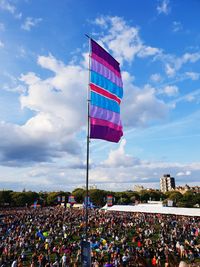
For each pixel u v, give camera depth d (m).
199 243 36.91
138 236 38.72
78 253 26.02
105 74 15.34
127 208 75.31
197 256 28.92
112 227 49.00
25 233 39.62
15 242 34.06
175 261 6.06
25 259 28.08
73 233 42.75
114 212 88.31
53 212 86.44
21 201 146.25
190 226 49.72
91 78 14.32
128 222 55.84
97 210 96.81
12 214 76.38
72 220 58.16
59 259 26.28
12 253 28.48
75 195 156.75
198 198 144.38
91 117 13.88
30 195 150.75
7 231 41.97
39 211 94.25
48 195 168.38
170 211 61.88
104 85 15.09
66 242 34.25
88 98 13.98
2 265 25.11
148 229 45.84
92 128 13.79
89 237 38.09
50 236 36.72
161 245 31.30
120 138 15.48
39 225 49.16
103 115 14.53
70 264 25.12
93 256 25.62
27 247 32.56
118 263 23.36
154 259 23.58
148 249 28.70
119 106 16.03
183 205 141.00
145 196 177.25
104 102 14.86
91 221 53.66
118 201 152.00
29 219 59.56
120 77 16.75
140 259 6.00
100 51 15.32
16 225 49.38
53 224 49.56
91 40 14.86
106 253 29.77
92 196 151.62
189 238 38.75
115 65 16.53
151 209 67.56
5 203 145.00
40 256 25.06
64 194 159.38
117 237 39.09
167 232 44.00
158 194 186.12
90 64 14.45
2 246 30.38
